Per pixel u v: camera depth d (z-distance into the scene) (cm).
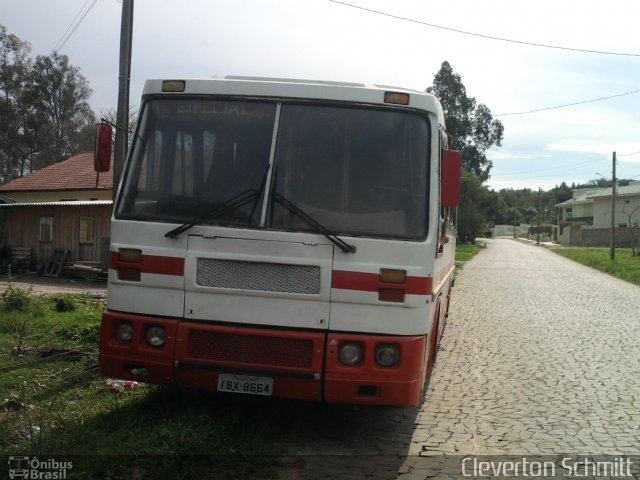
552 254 5394
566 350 1067
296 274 530
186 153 564
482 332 1259
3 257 2389
